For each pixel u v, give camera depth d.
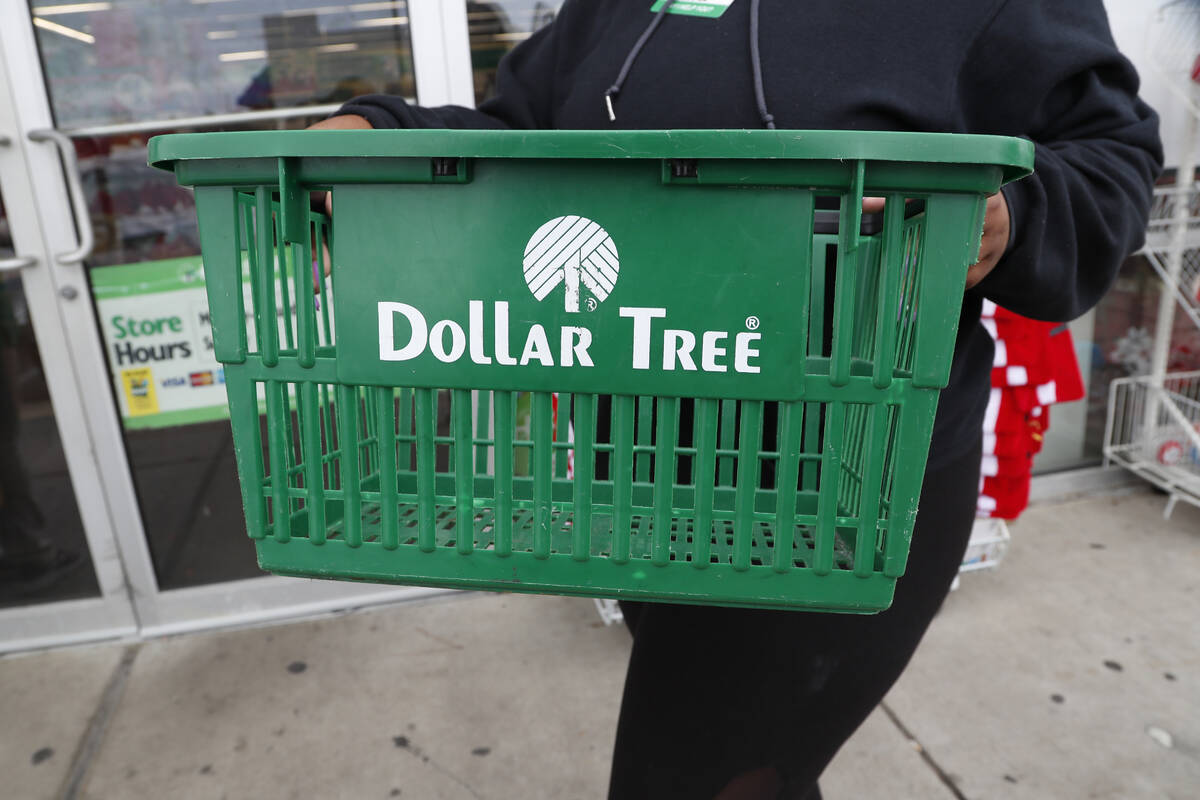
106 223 2.19
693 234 0.52
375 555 0.61
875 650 0.85
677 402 0.56
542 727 1.97
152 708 2.07
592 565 0.60
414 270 0.55
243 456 0.60
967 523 0.93
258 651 2.32
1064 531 2.94
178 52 2.15
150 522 2.40
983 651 2.23
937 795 1.73
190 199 2.22
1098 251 0.71
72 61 2.09
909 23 0.81
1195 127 2.71
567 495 0.78
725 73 0.88
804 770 0.88
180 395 2.34
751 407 0.55
